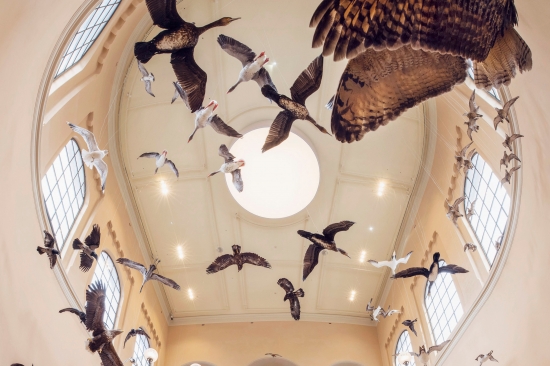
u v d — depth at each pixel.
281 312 18.92
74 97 10.62
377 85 3.14
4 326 7.57
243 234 16.88
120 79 13.04
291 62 13.38
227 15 12.48
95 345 8.69
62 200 10.68
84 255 9.36
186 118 14.27
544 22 6.87
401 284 16.73
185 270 17.64
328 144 15.03
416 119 14.00
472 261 12.05
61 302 9.80
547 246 8.70
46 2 6.89
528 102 8.44
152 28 12.62
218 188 15.84
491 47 2.99
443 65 3.12
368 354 18.17
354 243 16.97
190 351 18.05
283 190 16.44
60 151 10.34
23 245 8.30
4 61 6.51
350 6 2.56
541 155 8.59
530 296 9.32
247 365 17.70
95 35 10.84
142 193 15.47
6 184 7.62
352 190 15.81
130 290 14.96
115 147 14.04
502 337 10.35
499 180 10.72
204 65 13.36
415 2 2.68
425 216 14.88
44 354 8.87
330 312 18.94
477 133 11.36
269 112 14.58
